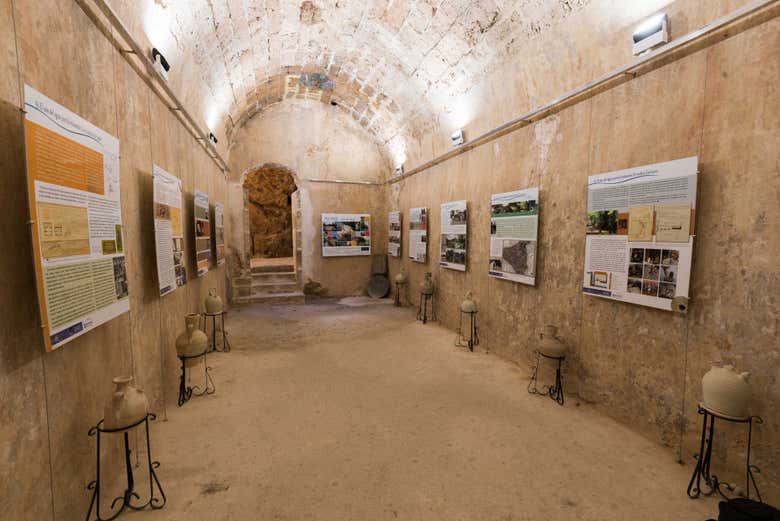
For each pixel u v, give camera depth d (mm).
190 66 4410
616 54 3176
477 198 5398
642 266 2945
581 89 3471
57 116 1719
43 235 1604
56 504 1789
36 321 1660
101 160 2135
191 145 4613
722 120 2436
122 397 2076
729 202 2412
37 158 1571
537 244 4164
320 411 3422
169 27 3562
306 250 8922
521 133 4422
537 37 3898
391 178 8852
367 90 7336
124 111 2678
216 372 4383
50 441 1749
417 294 7750
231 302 8203
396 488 2393
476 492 2363
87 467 2076
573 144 3672
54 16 1860
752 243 2301
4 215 1498
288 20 5367
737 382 2184
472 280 5582
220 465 2605
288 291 8906
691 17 2588
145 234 3027
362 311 7758
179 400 3510
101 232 2119
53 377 1777
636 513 2197
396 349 5262
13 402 1507
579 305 3639
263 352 5133
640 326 3029
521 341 4500
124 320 2602
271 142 8508
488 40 4453
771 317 2219
